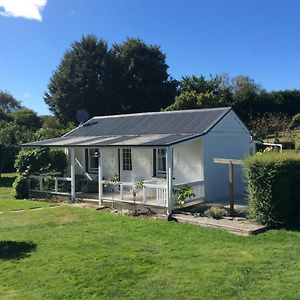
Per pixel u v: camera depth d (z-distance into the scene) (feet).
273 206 46.16
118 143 63.00
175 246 39.65
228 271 31.27
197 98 142.82
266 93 184.24
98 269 32.63
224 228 46.39
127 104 177.27
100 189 64.90
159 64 181.98
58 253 37.50
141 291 27.99
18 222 53.21
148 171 71.67
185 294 27.17
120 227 48.67
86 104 169.68
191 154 66.03
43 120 195.83
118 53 184.44
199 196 63.10
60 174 80.48
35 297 27.58
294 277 29.50
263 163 46.73
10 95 319.47
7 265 34.60
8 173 129.49
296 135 137.80
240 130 73.10
